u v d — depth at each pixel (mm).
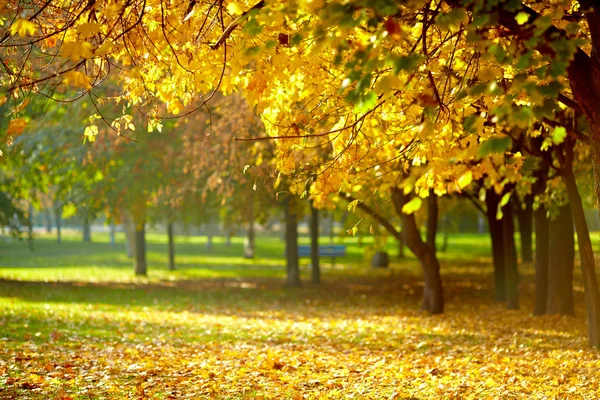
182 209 28688
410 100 6691
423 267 19766
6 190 26734
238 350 12195
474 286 29156
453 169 6441
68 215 30078
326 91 7414
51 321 15234
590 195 16688
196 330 15242
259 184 22203
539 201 16062
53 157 26359
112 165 26219
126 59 6875
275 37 6492
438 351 12352
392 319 18094
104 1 6191
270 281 32469
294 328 15867
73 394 7742
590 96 6043
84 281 30375
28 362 9594
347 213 30500
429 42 7020
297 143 7438
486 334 14680
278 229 96938
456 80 7344
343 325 16547
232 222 34406
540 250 17750
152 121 7621
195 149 20344
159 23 7047
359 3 4277
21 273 35219
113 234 66938
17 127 5762
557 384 8758
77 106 22766
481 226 86625
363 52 4570
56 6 6785
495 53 4715
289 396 8016
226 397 7910
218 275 37312
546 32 5086
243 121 18297
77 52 4863
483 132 6504
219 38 6391
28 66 7285
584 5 5965
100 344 12445
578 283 28547
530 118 4109
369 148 7480
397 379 9250
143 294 24656
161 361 10352
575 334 14281
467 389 8484
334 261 45781
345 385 8781
